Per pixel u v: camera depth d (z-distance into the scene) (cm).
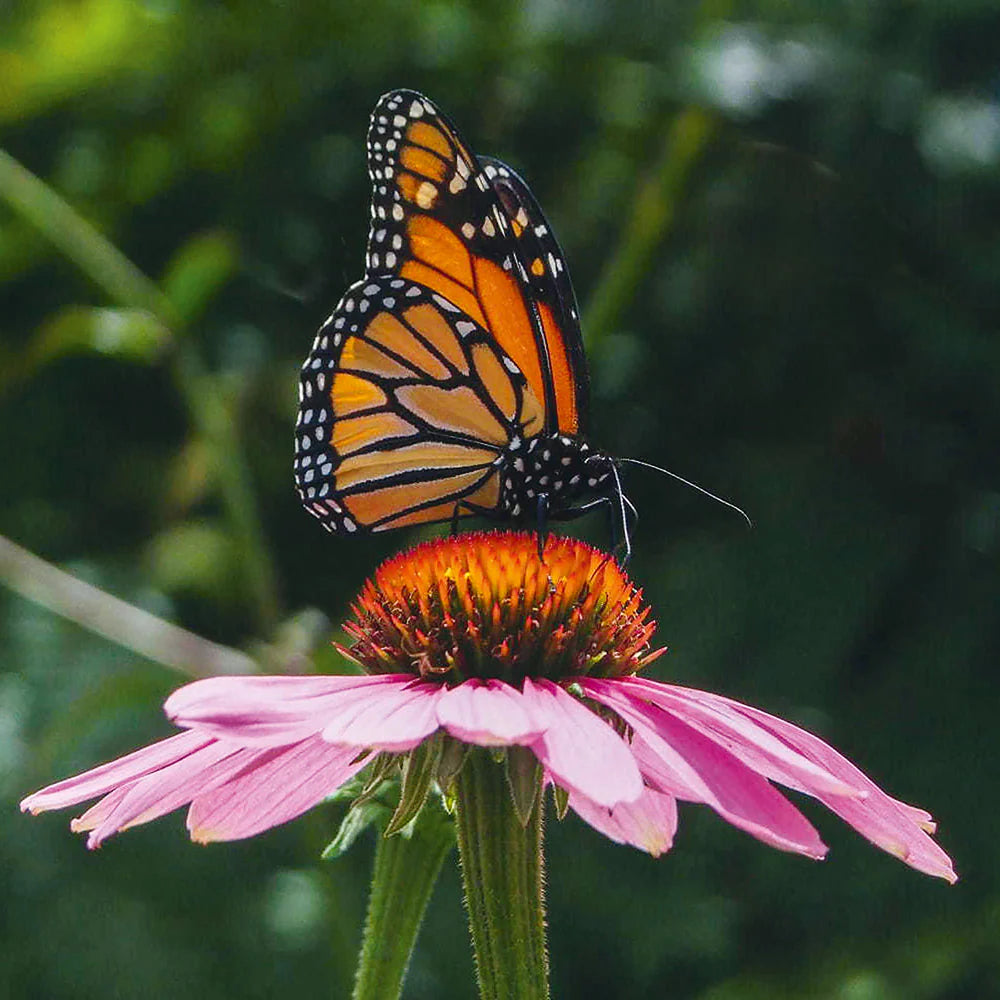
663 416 94
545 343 58
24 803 53
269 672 69
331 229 93
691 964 85
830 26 88
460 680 54
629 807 56
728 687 89
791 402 94
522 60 92
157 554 88
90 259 71
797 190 88
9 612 87
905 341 91
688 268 91
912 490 93
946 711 88
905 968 79
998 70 88
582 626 54
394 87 93
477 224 58
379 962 55
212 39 94
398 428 58
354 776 54
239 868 83
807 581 90
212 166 94
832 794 53
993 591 90
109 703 68
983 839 84
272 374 92
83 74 88
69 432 98
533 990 53
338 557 94
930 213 88
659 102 88
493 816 53
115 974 79
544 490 58
